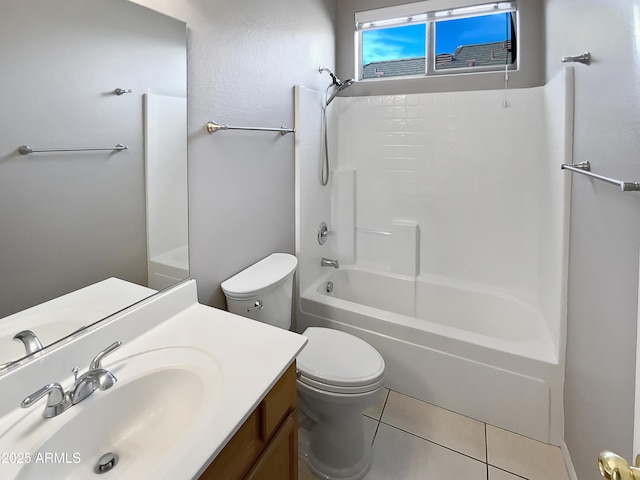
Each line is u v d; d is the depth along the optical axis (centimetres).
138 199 114
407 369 197
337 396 142
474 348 179
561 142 165
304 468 159
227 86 156
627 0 98
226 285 159
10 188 82
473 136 236
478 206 240
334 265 258
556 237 175
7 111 80
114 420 88
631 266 96
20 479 66
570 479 148
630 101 96
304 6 217
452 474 152
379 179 267
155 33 116
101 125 101
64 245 93
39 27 85
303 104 215
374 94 265
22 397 82
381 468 156
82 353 95
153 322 115
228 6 153
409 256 257
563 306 161
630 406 95
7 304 82
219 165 155
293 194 217
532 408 168
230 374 91
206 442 71
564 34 166
